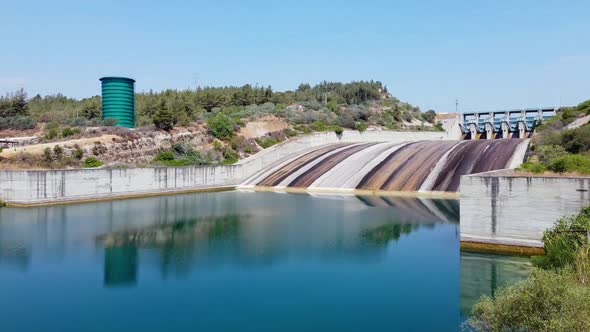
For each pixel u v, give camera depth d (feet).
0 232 144.66
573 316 55.47
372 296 91.04
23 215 171.83
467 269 105.70
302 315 82.28
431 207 186.39
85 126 272.51
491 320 63.16
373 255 119.03
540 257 101.81
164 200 214.69
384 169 247.09
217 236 140.15
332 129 349.82
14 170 193.47
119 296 91.61
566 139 174.09
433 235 139.64
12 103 338.54
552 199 108.68
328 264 111.65
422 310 84.02
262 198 220.02
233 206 195.62
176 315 82.33
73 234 142.20
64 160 218.38
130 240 135.23
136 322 79.46
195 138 286.46
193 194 237.86
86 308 85.71
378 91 549.54
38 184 192.34
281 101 450.30
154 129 275.59
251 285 97.60
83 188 206.28
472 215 118.73
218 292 93.61
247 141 305.73
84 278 102.22
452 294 91.30
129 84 295.48
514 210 113.39
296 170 271.69
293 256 118.73
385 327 77.20
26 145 238.27
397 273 104.58
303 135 324.80
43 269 108.37
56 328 77.30
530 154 199.72
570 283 62.95
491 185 115.96
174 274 105.09
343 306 85.97
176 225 156.35
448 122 446.19
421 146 273.75
